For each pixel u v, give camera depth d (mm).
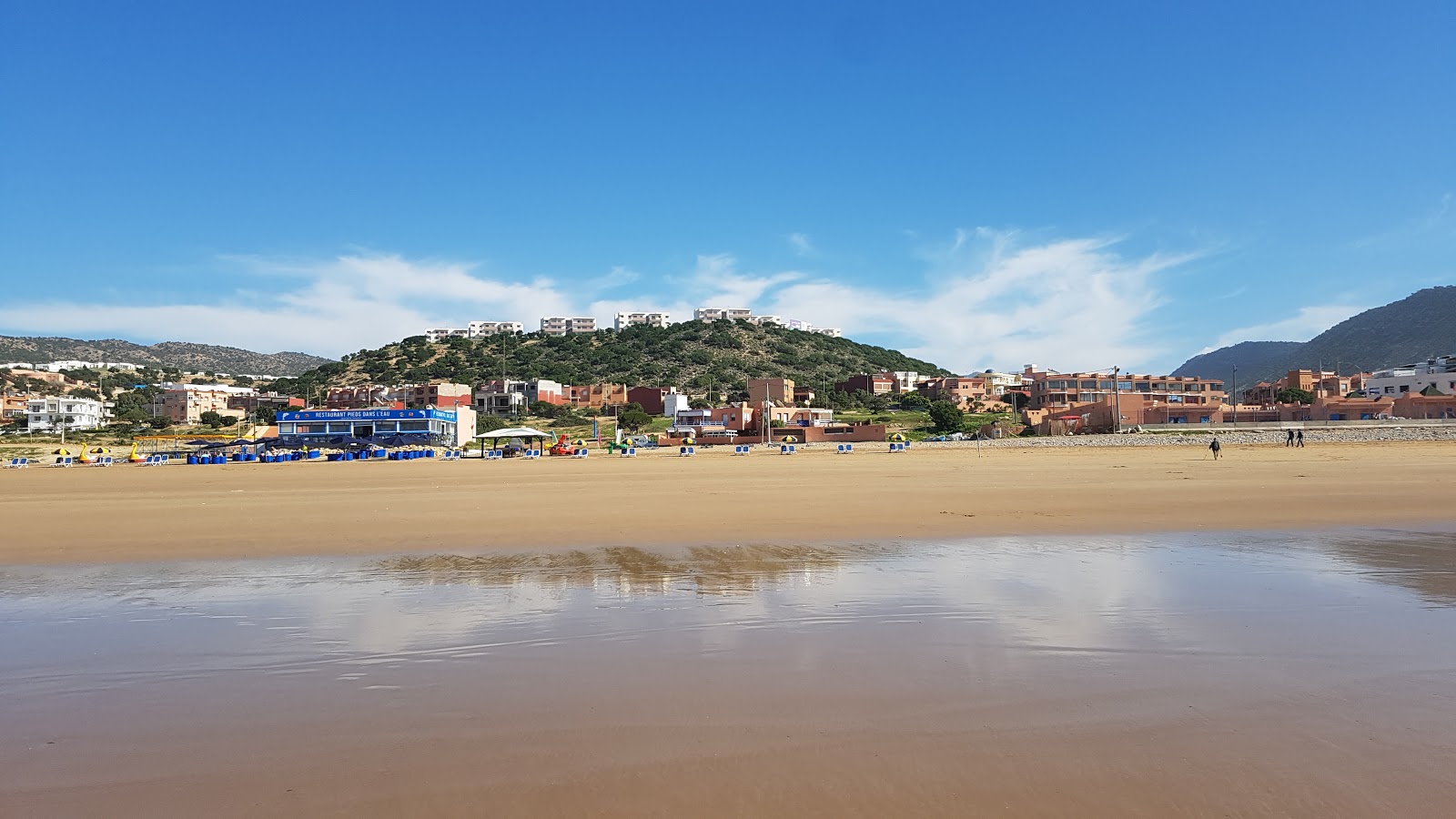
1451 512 19453
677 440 100938
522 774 5043
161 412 159250
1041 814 4500
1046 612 9336
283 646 8227
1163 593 10367
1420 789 4773
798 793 4750
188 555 14789
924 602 9961
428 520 20000
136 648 8227
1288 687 6543
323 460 71375
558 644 8102
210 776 5113
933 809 4547
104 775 5164
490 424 130750
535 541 16016
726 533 16891
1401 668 7043
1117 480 31469
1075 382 131750
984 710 6062
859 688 6586
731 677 6926
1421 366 143625
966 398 150500
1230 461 44500
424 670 7301
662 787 4836
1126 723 5793
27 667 7570
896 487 29047
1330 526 17250
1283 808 4551
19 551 15453
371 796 4789
